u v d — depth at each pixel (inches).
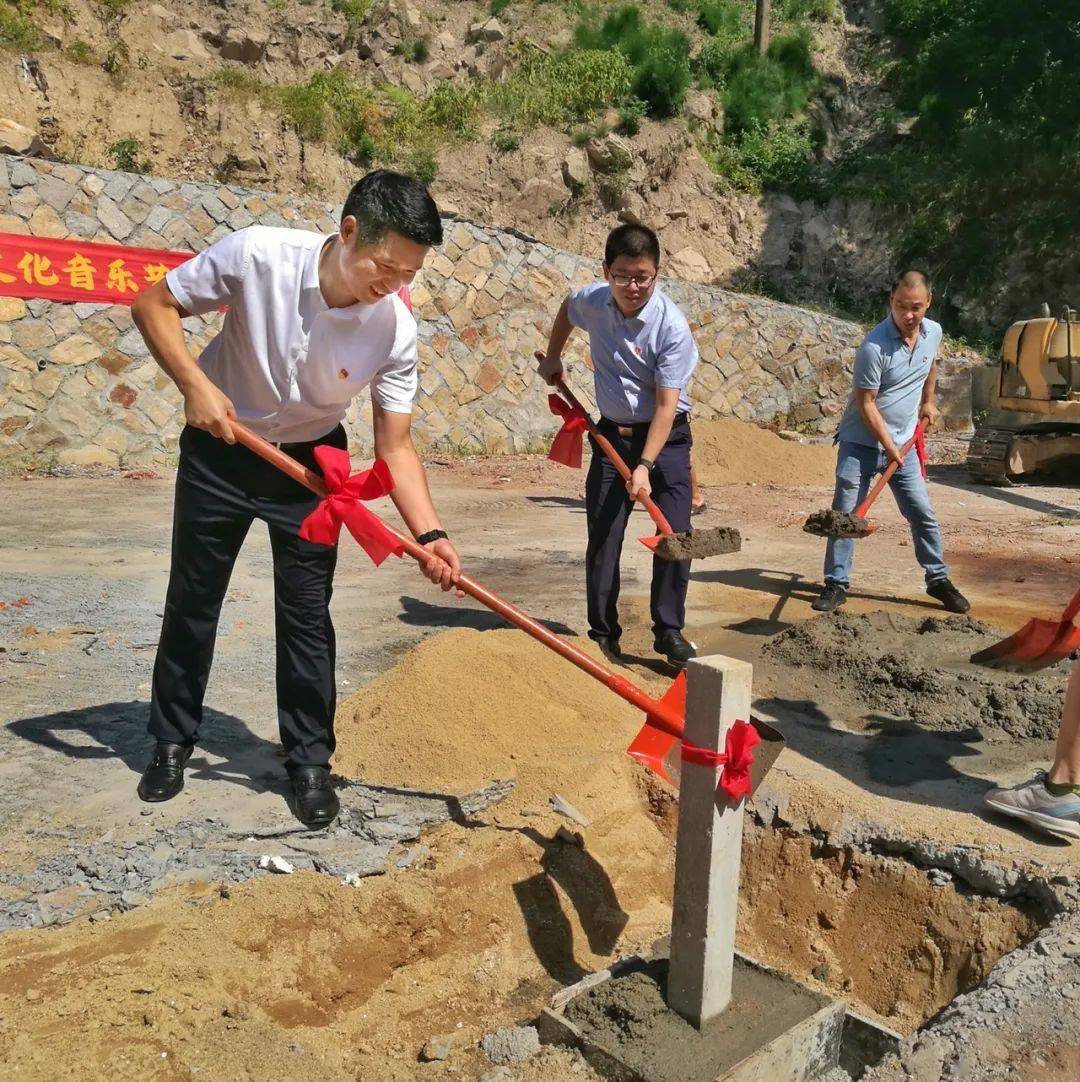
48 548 288.8
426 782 139.9
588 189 737.6
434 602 242.1
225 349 120.6
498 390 572.7
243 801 131.4
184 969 100.6
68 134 581.6
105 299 450.3
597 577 197.6
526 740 151.7
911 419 246.7
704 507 414.3
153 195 466.3
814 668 199.0
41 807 127.3
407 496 122.3
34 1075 86.0
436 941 118.7
